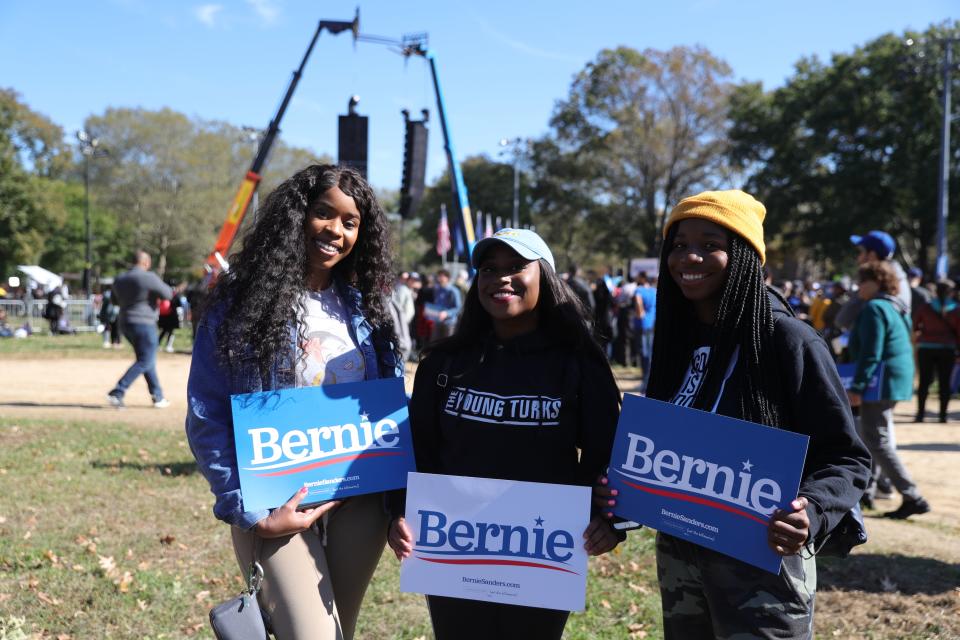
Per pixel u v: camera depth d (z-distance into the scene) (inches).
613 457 87.4
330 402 92.8
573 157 2186.3
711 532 80.0
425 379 100.8
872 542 205.2
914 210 1464.1
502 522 89.8
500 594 89.7
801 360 79.0
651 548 197.3
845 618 157.8
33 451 288.2
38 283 1563.7
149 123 2335.1
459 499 90.7
